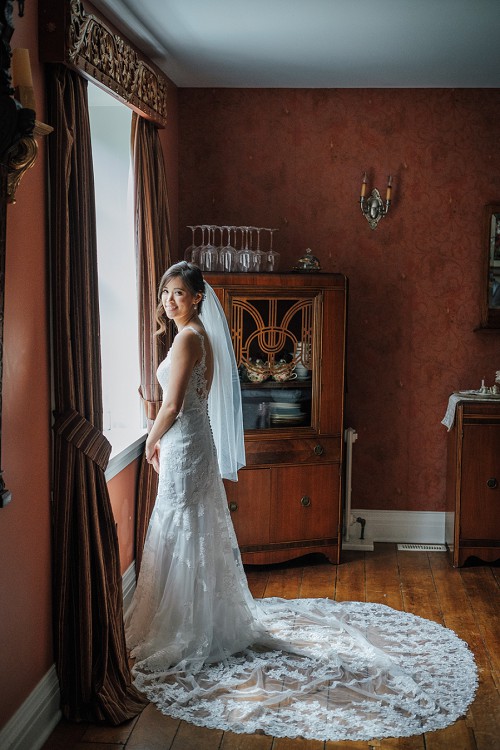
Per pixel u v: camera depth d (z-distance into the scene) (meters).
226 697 3.26
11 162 2.29
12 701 2.70
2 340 2.39
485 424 4.79
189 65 4.59
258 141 5.18
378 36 3.96
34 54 2.73
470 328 5.25
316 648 3.70
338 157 5.16
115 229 4.46
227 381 4.07
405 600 4.36
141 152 4.12
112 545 3.23
